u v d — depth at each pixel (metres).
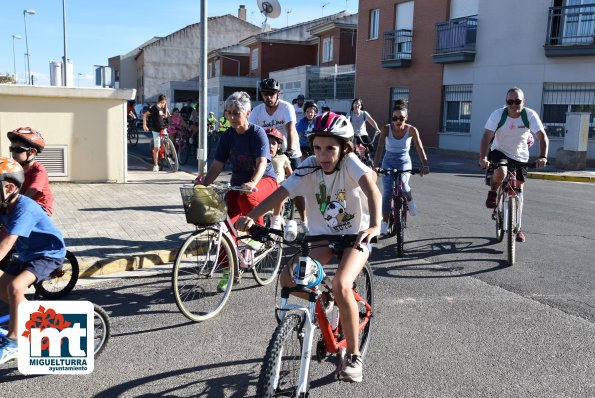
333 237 3.41
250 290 5.81
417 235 8.28
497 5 21.91
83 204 9.48
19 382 3.88
